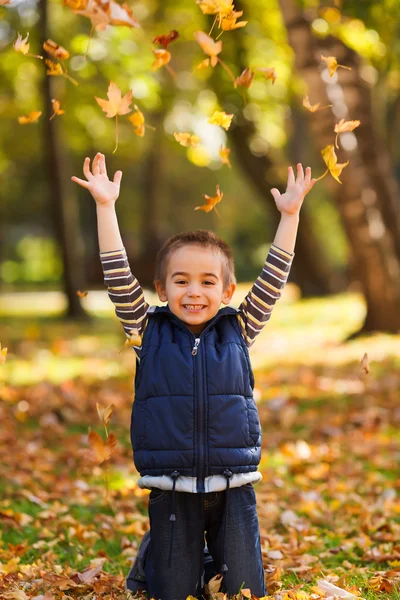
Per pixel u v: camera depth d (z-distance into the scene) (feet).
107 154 80.38
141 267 89.35
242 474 10.78
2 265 155.33
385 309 43.55
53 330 58.08
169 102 51.31
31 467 21.38
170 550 10.85
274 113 54.24
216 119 12.12
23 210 116.26
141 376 11.02
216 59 11.48
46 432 25.59
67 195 65.72
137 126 11.84
